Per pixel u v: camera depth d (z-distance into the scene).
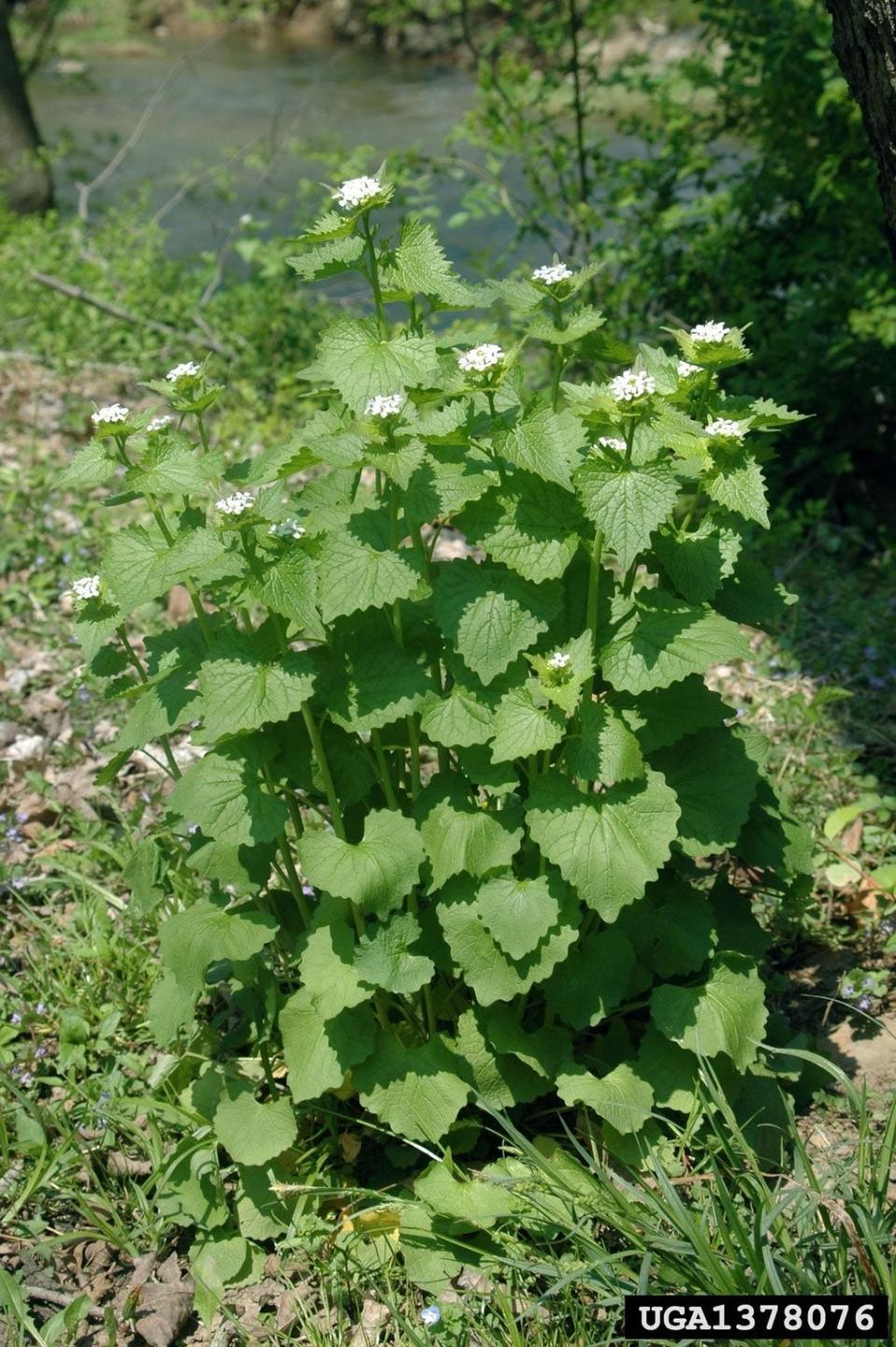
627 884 1.04
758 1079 1.19
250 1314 1.10
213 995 1.34
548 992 1.12
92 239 3.54
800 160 2.33
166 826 1.25
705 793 1.13
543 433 1.01
